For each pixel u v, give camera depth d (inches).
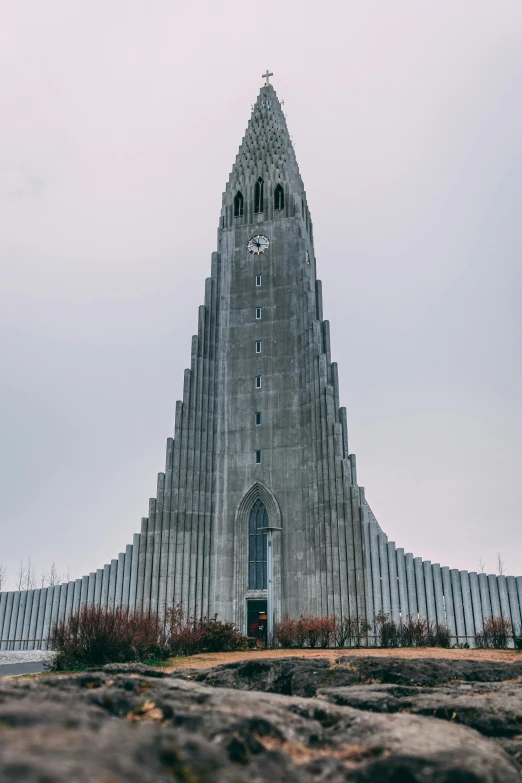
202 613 2313.0
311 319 2586.1
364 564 2199.8
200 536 2412.6
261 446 2495.1
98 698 328.2
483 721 472.7
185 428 2529.5
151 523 2425.0
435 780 283.9
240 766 262.4
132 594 2397.9
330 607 2183.8
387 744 326.6
